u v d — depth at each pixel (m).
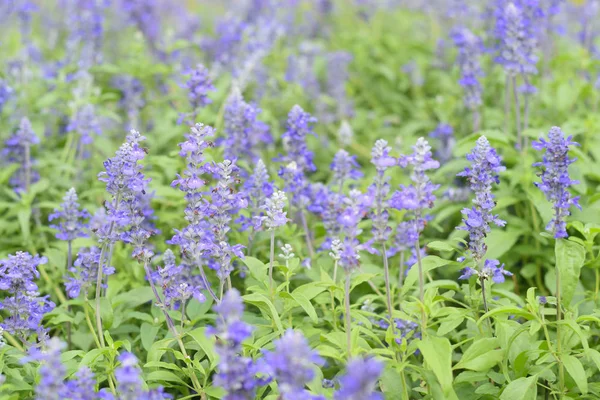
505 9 1.63
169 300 1.27
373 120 2.02
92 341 1.39
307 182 1.55
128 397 1.12
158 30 2.19
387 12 2.67
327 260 1.44
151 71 1.86
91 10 2.12
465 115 1.87
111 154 1.77
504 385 1.24
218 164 1.25
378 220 1.19
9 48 2.08
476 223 1.24
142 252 1.27
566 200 1.23
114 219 1.24
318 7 2.53
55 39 2.39
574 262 1.22
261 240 1.45
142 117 1.88
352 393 1.01
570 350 1.25
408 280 1.26
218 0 2.98
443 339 1.18
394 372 1.25
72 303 1.36
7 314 1.47
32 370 1.27
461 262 1.35
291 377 1.06
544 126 1.70
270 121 1.92
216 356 1.23
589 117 1.66
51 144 1.84
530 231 1.52
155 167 1.71
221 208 1.25
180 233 1.25
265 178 1.40
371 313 1.28
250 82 1.94
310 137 1.92
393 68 2.25
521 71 1.59
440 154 1.75
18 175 1.67
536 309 1.24
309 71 2.04
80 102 1.72
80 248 1.43
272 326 1.28
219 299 1.31
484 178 1.24
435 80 2.19
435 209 1.61
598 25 2.22
